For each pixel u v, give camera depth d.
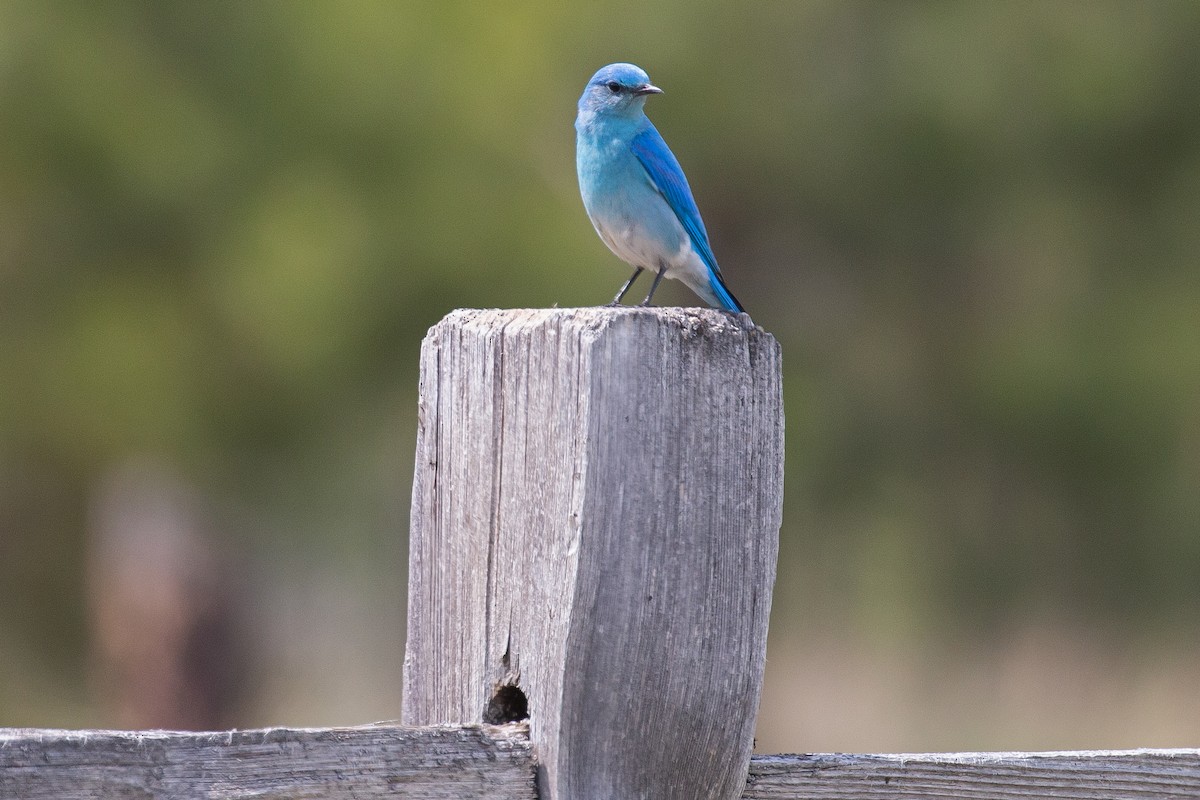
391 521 20.00
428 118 17.69
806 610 23.12
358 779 4.30
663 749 4.53
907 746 22.12
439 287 17.72
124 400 17.27
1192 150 21.25
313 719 20.88
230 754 4.16
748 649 4.57
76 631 19.19
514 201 18.06
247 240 17.05
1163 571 22.05
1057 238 21.80
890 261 22.42
